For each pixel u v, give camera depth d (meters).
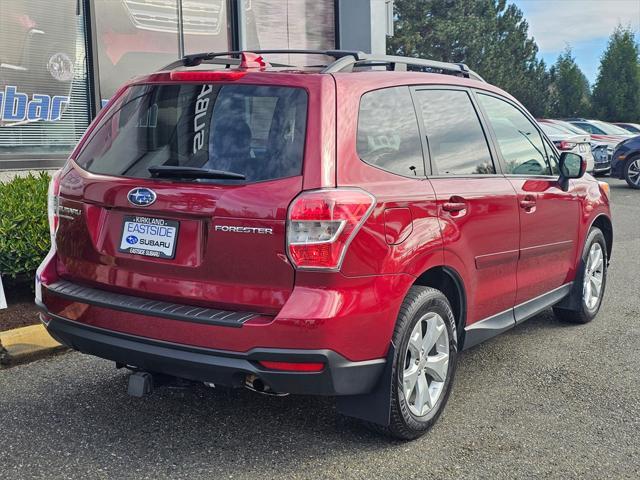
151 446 3.57
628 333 5.63
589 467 3.44
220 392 4.28
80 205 3.58
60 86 8.36
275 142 3.21
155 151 3.46
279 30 11.09
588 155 16.73
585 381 4.59
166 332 3.20
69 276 3.70
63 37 8.34
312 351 3.03
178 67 3.89
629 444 3.70
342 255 3.08
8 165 7.78
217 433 3.73
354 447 3.59
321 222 3.03
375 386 3.37
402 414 3.46
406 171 3.58
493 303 4.30
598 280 5.93
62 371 4.62
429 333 3.63
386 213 3.30
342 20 11.76
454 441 3.68
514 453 3.57
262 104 3.31
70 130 8.52
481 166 4.23
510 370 4.78
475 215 3.96
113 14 8.84
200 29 9.86
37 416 3.92
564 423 3.94
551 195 4.88
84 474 3.28
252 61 3.56
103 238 3.50
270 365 3.05
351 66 3.59
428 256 3.55
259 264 3.09
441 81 4.12
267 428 3.79
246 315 3.10
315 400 4.16
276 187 3.10
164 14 9.41
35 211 5.79
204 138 3.34
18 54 7.96
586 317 5.82
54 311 3.61
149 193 3.31
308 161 3.12
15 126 8.02
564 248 5.21
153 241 3.33
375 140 3.45
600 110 40.16
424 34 50.19
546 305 5.04
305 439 3.67
